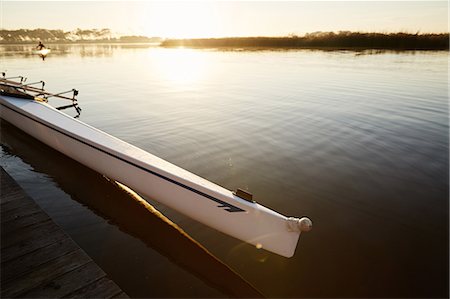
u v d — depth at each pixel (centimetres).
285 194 383
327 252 283
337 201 368
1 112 629
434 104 861
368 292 239
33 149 519
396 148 537
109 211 344
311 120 713
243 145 548
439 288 242
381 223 326
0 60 2183
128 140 564
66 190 386
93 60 2444
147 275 249
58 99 915
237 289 240
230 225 291
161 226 319
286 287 244
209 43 5406
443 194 385
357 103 891
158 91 1092
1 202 272
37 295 178
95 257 267
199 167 455
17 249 214
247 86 1213
